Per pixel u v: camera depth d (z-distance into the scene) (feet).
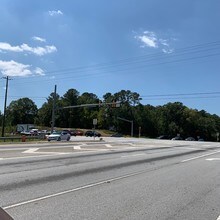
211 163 73.46
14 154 79.00
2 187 38.32
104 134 461.37
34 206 29.81
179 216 27.48
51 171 52.49
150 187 41.01
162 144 165.17
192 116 577.84
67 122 605.31
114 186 41.22
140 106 552.82
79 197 34.22
